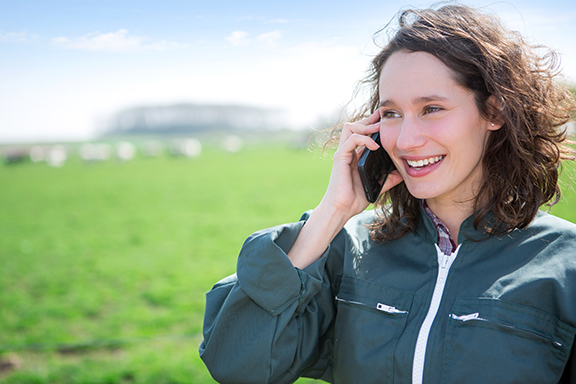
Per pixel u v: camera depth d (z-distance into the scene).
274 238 1.23
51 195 19.67
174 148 50.72
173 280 6.60
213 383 3.46
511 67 1.14
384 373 1.14
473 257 1.17
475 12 1.19
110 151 58.34
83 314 5.22
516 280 1.08
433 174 1.12
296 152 48.72
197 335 4.48
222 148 75.19
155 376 3.58
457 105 1.08
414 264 1.25
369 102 1.51
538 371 1.00
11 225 12.51
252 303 1.22
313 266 1.25
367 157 1.27
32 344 4.31
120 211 14.58
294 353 1.22
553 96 1.27
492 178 1.17
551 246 1.11
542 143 1.20
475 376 1.02
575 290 1.03
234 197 17.08
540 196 1.15
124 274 7.02
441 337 1.10
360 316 1.23
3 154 49.88
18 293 6.14
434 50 1.08
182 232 10.73
